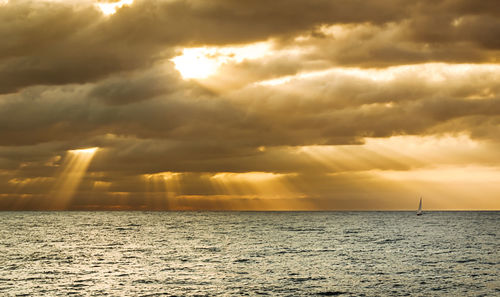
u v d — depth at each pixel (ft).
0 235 442.91
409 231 511.81
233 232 503.20
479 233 471.62
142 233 491.31
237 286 172.96
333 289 168.14
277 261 244.42
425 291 165.48
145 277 192.13
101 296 154.92
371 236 429.38
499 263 236.02
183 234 472.85
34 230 534.78
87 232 505.66
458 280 186.39
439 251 294.25
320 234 461.78
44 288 167.43
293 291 164.55
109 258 257.96
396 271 209.05
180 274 200.34
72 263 234.99
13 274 197.36
